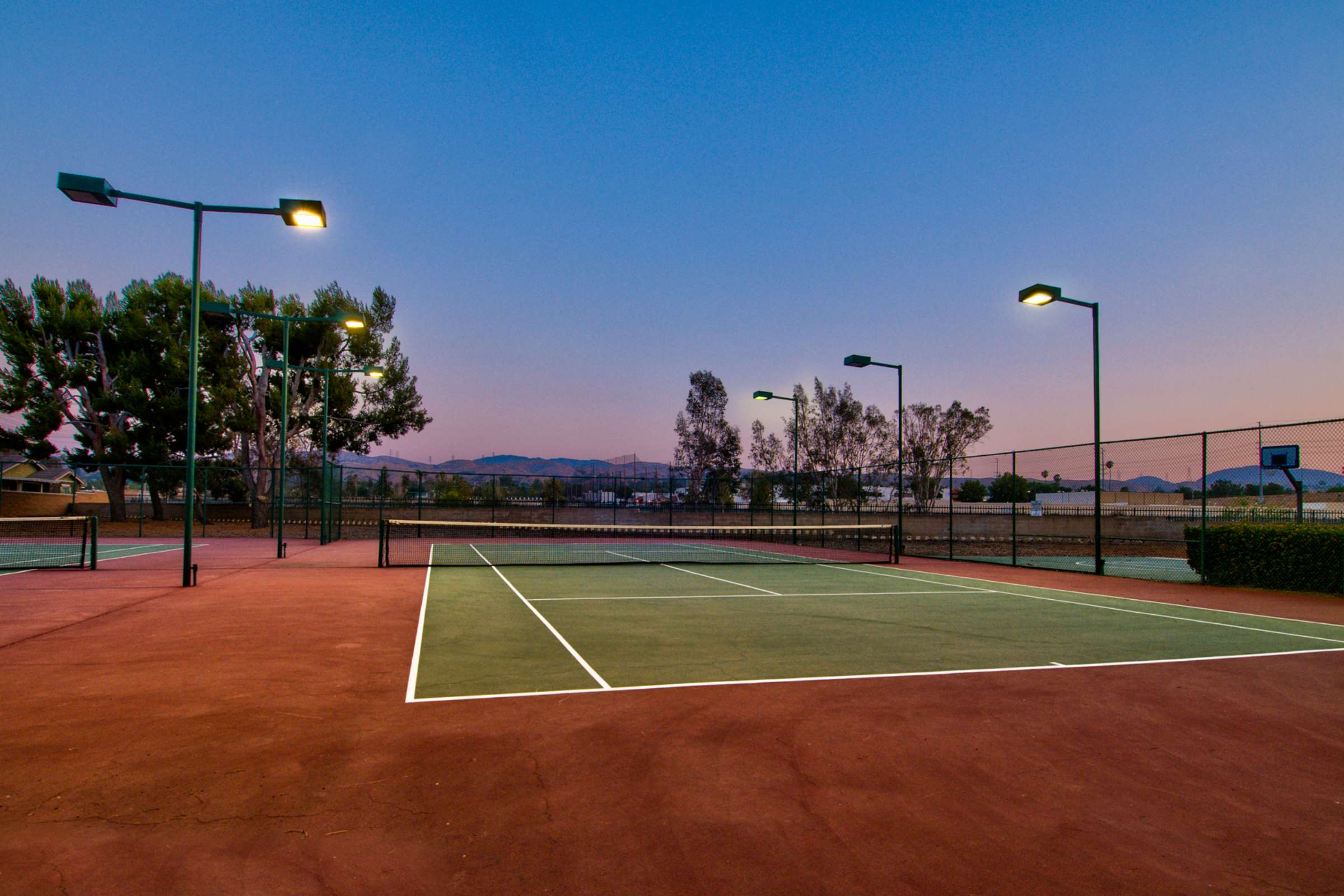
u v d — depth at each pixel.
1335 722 5.34
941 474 33.38
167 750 4.50
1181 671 6.84
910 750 4.66
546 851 3.31
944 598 12.33
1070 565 20.77
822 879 3.10
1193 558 15.40
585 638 8.28
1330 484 14.45
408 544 26.81
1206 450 15.09
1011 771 4.34
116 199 11.30
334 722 5.07
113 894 2.90
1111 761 4.52
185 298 34.03
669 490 34.56
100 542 24.83
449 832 3.48
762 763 4.41
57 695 5.68
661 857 3.27
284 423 18.78
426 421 39.72
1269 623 9.76
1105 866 3.26
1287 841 3.52
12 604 10.37
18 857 3.16
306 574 14.96
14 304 33.38
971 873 3.17
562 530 33.22
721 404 57.28
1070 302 16.41
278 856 3.23
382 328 38.25
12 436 33.00
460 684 6.15
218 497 39.53
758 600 11.83
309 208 11.89
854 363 20.95
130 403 32.66
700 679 6.37
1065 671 6.80
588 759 4.43
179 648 7.46
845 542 31.06
